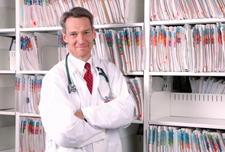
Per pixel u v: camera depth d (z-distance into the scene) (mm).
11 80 2652
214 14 1826
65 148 1607
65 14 1715
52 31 2445
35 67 2307
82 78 1727
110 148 1722
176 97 2195
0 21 2520
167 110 2203
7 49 2604
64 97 1607
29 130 2293
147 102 1977
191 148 1875
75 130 1535
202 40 1828
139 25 1979
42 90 1682
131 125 2297
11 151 2592
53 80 1673
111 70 1875
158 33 1938
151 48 1963
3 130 2625
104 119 1615
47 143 1721
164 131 1934
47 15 2234
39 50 2262
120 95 1788
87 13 1711
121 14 2004
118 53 2074
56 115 1570
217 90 2057
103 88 1784
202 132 1850
